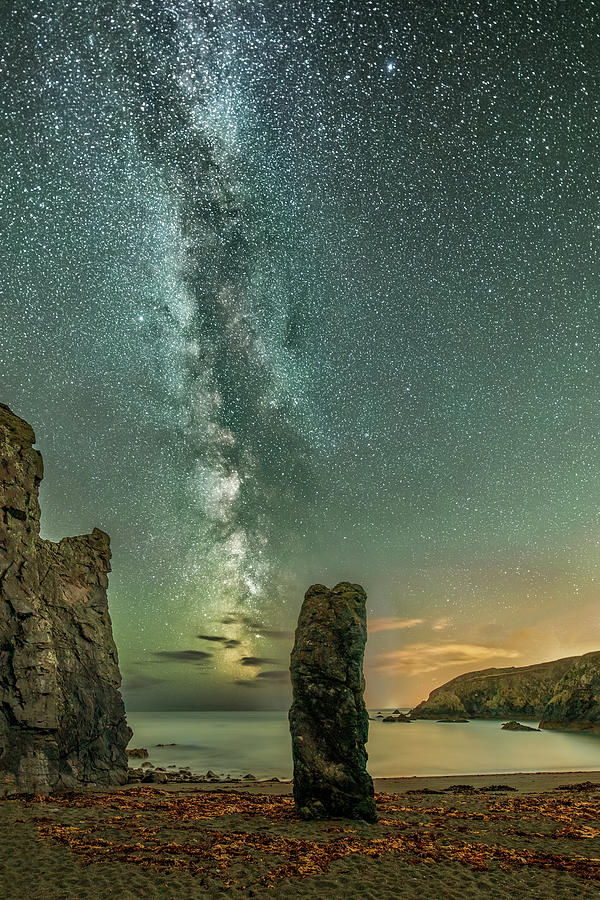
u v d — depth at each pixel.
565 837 17.31
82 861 13.70
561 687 105.44
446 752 63.97
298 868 13.38
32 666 27.89
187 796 26.00
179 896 11.55
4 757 26.16
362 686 20.31
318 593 21.52
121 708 35.75
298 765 19.69
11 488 29.66
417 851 15.14
